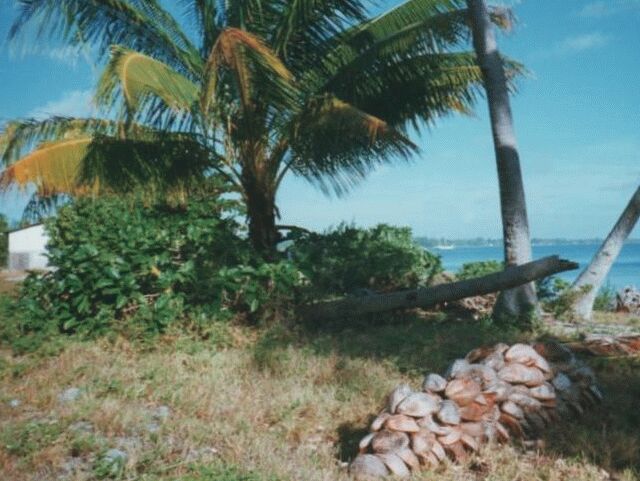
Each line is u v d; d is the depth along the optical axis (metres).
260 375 6.22
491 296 11.00
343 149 10.20
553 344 5.26
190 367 6.51
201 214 10.99
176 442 4.33
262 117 9.95
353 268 11.20
